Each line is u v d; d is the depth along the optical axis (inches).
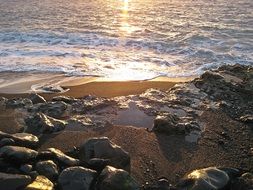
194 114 357.1
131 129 325.1
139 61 577.3
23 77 498.3
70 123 333.7
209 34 764.0
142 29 812.0
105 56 600.7
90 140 269.3
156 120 323.0
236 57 600.4
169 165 269.9
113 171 231.5
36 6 1162.0
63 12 1058.1
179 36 743.1
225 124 338.0
